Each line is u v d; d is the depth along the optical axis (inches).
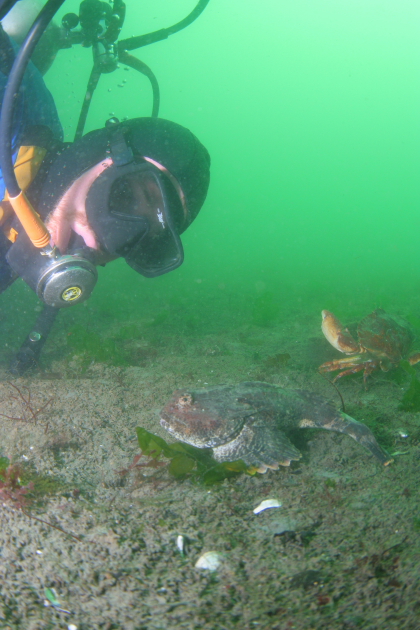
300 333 50.0
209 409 21.7
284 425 23.3
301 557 17.2
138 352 41.7
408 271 136.6
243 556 17.2
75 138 38.0
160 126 28.0
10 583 16.2
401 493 20.3
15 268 26.1
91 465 23.0
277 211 749.9
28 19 34.7
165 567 16.8
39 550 17.4
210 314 63.2
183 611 15.3
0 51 26.7
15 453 23.5
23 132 26.9
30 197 26.9
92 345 39.5
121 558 17.1
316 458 23.4
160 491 21.0
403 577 15.9
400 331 31.8
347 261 182.2
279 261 181.5
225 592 15.9
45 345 45.2
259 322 54.9
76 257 25.0
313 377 34.9
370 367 30.8
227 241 331.0
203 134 807.7
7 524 18.5
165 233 27.2
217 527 18.6
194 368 37.5
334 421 23.5
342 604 15.3
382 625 14.5
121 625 14.9
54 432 25.3
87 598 15.7
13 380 33.8
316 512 19.3
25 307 67.5
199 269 146.6
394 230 461.7
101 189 25.1
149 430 26.4
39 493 20.5
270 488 21.0
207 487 21.1
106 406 29.3
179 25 37.3
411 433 25.5
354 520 18.8
